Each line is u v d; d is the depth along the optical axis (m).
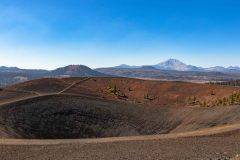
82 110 104.62
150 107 116.94
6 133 70.00
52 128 92.50
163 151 34.00
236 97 166.50
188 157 29.81
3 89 176.00
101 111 107.69
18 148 37.44
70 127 96.44
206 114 102.81
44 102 101.94
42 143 41.38
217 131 52.09
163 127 105.44
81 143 41.38
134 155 32.09
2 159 32.34
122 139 46.03
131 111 112.00
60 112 100.19
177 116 110.19
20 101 98.12
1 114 85.25
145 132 102.75
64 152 35.06
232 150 33.31
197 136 48.22
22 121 87.12
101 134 98.56
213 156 29.66
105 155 32.62
